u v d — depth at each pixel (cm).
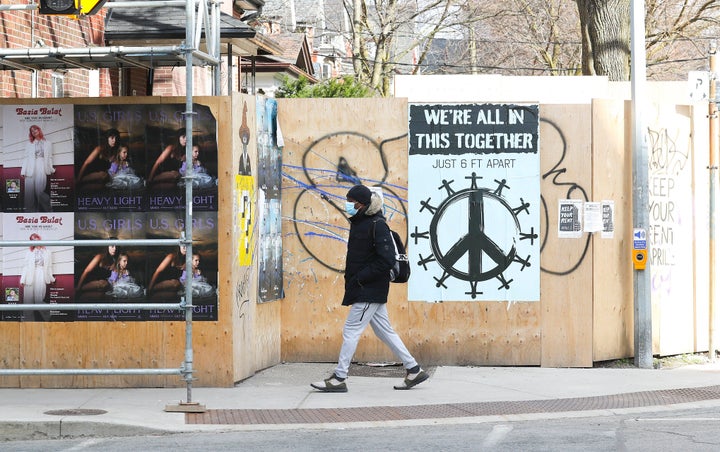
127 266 1072
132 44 1510
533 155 1229
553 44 4038
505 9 3862
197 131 1066
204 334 1073
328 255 1241
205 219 1066
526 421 923
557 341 1233
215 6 1071
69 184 1076
